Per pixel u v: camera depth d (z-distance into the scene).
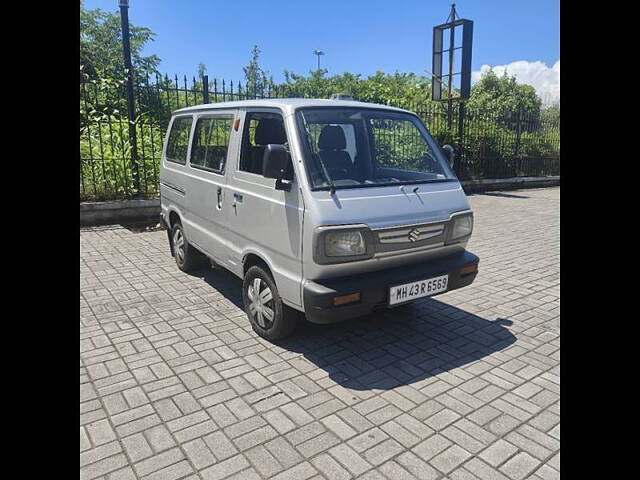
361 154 4.20
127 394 3.36
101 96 9.38
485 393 3.41
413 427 3.02
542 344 4.19
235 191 4.37
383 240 3.56
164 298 5.27
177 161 5.91
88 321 4.62
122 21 8.70
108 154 8.90
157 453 2.76
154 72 11.23
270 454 2.75
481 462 2.70
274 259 3.88
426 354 4.00
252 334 4.36
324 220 3.37
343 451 2.78
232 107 4.67
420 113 13.13
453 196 4.15
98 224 8.74
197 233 5.38
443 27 12.38
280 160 3.44
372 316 4.80
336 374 3.66
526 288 5.69
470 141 14.29
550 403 3.27
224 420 3.07
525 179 15.62
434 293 3.88
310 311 3.46
